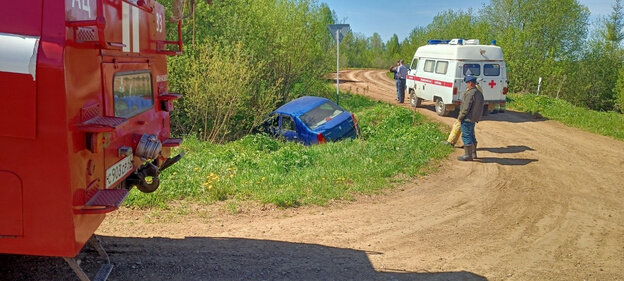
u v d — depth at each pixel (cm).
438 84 1902
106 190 368
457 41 1873
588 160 1167
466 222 703
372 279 498
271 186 828
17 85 306
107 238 567
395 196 833
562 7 3738
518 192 880
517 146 1324
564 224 707
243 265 513
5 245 327
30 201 320
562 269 543
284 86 2144
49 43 309
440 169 1043
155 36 536
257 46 1825
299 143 1306
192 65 1444
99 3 371
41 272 464
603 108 4022
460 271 528
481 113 1115
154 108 538
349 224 673
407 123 1573
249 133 1534
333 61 2488
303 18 2134
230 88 1427
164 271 487
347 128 1383
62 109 310
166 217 660
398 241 614
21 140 313
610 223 718
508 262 559
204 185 782
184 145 1202
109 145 393
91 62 357
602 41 3969
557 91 3212
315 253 559
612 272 537
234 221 662
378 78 4431
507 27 3916
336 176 905
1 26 312
